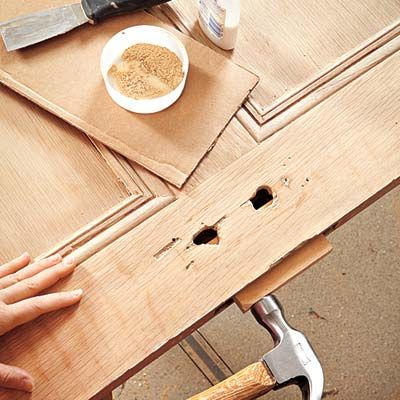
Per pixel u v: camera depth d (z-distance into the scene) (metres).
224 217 0.78
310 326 1.50
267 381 0.75
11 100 0.85
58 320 0.73
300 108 0.85
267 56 0.89
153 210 0.79
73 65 0.87
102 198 0.80
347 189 0.80
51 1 0.90
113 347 0.72
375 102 0.85
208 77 0.86
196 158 0.81
